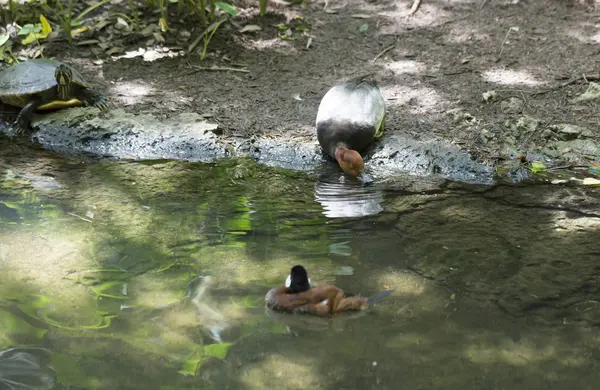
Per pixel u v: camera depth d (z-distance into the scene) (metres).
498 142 6.14
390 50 7.84
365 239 4.68
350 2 8.89
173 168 5.88
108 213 4.99
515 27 8.12
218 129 6.39
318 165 5.99
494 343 3.61
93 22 8.02
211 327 3.70
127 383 3.26
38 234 4.63
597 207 5.21
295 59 7.72
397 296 4.01
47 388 3.21
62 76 6.40
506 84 7.04
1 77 6.60
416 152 5.99
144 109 6.68
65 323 3.71
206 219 4.93
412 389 3.24
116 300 3.93
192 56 7.71
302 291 3.83
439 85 7.08
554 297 4.04
